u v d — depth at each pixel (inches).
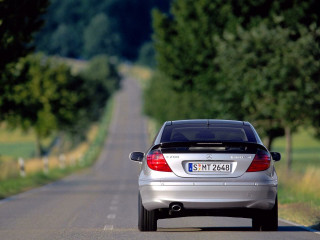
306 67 4517.7
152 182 1644.9
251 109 4845.0
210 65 6264.8
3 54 3740.2
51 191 4116.6
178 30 6683.1
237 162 1637.6
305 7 5280.5
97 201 3176.7
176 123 1798.7
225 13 5876.0
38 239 1676.9
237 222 2103.8
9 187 4264.3
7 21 3614.7
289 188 3464.6
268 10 5595.5
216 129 1760.6
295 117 4734.3
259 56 4675.2
